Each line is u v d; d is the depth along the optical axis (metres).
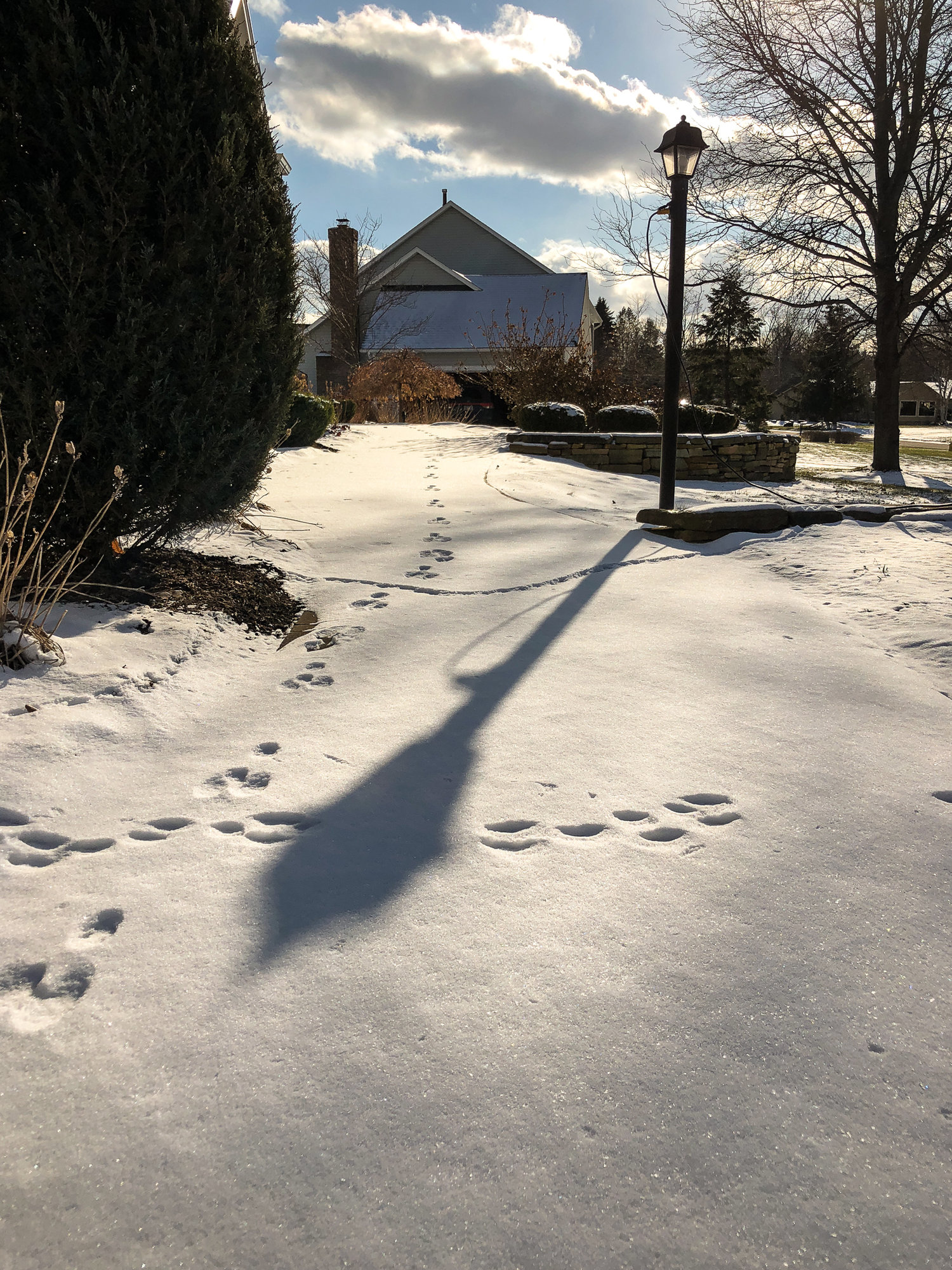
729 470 11.66
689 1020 1.65
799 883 2.12
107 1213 1.26
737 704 3.28
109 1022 1.63
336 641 3.98
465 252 29.41
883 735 3.01
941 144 14.46
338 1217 1.26
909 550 5.85
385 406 20.81
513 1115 1.43
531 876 2.14
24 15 3.32
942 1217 1.27
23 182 3.37
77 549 3.48
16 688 3.05
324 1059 1.54
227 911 1.98
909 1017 1.67
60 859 2.18
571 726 3.07
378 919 1.96
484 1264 1.19
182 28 3.67
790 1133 1.41
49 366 3.44
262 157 4.15
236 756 2.81
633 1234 1.24
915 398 72.88
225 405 3.95
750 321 33.59
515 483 8.59
